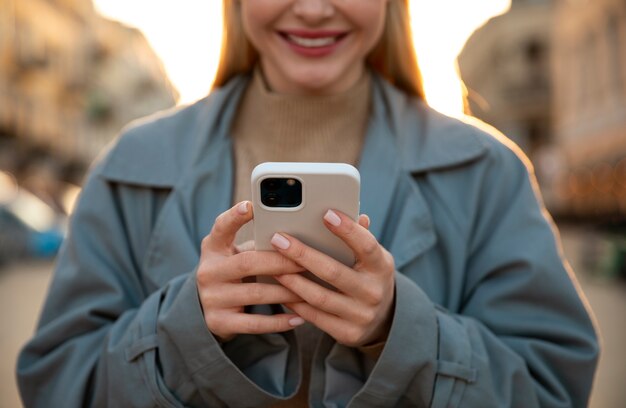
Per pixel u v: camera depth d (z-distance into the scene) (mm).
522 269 1117
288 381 1042
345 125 1253
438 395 991
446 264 1159
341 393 1045
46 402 1138
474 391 1002
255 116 1286
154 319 1046
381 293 907
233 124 1308
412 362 969
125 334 1060
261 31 1149
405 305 974
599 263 9477
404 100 1285
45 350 1165
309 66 1146
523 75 35938
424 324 989
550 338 1104
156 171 1212
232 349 1050
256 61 1308
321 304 898
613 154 21312
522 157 1273
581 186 25188
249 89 1312
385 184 1176
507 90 36438
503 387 1036
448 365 994
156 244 1158
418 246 1119
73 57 30484
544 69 35594
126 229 1226
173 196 1183
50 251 12539
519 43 35844
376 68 1335
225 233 917
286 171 875
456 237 1154
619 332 5535
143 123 1296
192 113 1306
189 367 985
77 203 1238
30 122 26312
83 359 1117
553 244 1151
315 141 1245
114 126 39281
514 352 1076
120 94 39906
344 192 875
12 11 23625
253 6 1125
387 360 966
